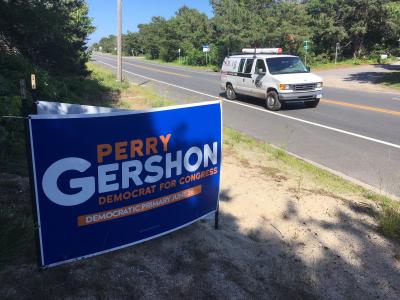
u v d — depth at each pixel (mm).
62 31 14617
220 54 49688
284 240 4246
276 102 13961
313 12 49750
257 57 15180
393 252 4109
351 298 3379
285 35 45844
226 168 6617
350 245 4203
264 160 7309
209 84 24938
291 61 15016
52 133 2957
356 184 6305
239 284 3441
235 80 16375
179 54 67625
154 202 3637
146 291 3250
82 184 3164
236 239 4191
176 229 3889
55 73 14633
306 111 13828
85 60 17828
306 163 7340
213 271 3582
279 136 9852
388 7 36062
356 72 35844
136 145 3391
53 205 3076
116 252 3740
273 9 47688
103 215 3330
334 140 9430
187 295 3252
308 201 5316
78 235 3242
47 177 3002
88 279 3312
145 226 3627
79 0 20484
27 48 12734
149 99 15250
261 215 4824
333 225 4648
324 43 49562
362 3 45594
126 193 3422
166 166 3648
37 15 11711
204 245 4004
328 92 20953
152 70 41688
